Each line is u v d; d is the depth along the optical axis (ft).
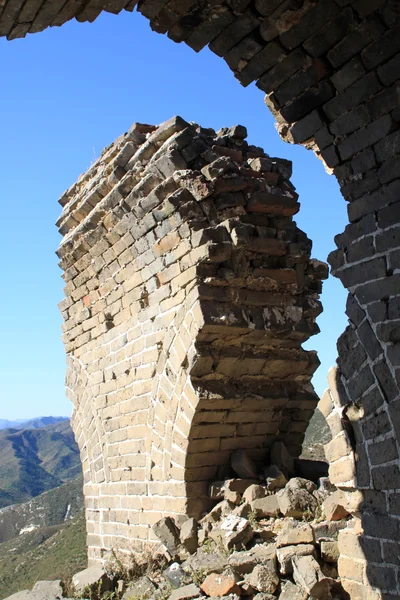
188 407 29.22
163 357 30.96
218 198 29.50
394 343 19.33
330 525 25.13
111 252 34.83
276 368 31.01
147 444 32.68
